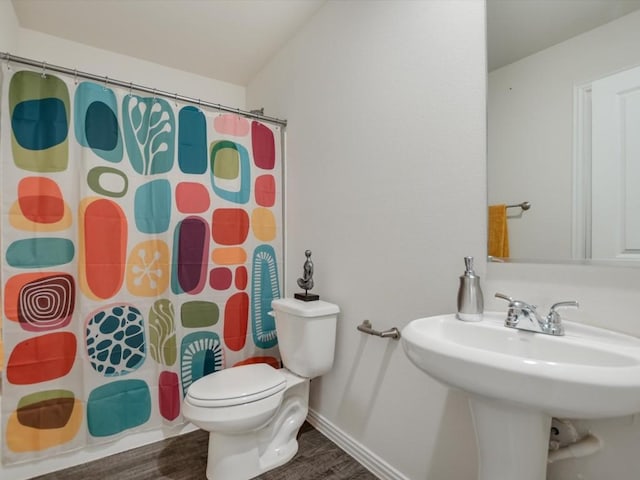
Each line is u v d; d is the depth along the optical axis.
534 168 1.00
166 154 1.77
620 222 0.84
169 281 1.76
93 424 1.56
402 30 1.38
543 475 0.82
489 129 1.09
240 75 2.59
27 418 1.44
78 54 2.16
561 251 0.94
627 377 0.59
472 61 1.13
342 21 1.70
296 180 2.06
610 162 0.87
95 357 1.58
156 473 1.48
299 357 1.63
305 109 1.98
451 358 0.72
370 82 1.53
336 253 1.73
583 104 0.92
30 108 1.47
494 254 1.08
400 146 1.39
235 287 1.96
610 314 0.84
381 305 1.46
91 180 1.58
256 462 1.47
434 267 1.25
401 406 1.37
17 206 1.44
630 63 0.84
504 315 1.02
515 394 0.65
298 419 1.68
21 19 1.92
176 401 1.76
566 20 0.96
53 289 1.50
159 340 1.74
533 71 1.01
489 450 0.84
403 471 1.35
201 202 1.86
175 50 2.26
